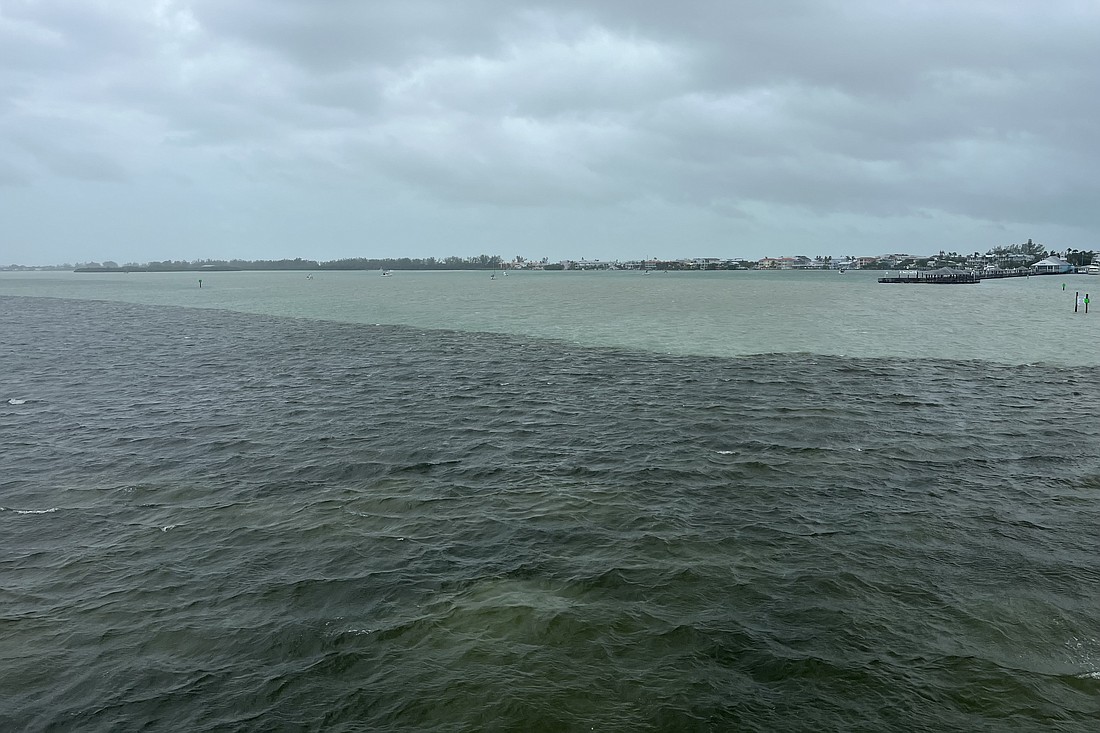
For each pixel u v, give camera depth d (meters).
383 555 17.94
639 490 22.50
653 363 48.19
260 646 14.06
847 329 69.25
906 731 11.57
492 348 56.66
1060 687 12.62
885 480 23.38
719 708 12.09
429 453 26.58
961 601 15.54
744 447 27.22
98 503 21.53
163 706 12.33
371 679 12.97
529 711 12.02
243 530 19.52
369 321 81.94
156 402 35.81
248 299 130.62
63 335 67.62
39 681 13.00
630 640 14.11
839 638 14.14
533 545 18.47
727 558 17.64
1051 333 64.56
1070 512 20.58
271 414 33.00
